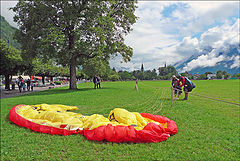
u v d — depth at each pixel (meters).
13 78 54.38
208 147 4.74
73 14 21.08
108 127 5.11
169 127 5.53
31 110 7.42
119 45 27.58
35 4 22.33
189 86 13.38
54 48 21.52
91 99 13.77
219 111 9.21
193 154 4.33
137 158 4.14
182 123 6.77
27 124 6.24
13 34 22.98
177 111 8.98
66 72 72.00
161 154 4.31
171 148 4.63
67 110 9.41
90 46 22.39
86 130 5.44
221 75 172.38
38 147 4.79
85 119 6.34
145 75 161.38
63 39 21.17
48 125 5.86
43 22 21.11
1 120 7.39
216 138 5.34
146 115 6.90
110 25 23.16
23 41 22.28
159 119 6.47
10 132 5.89
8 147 4.84
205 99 13.96
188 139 5.25
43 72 41.94
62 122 6.09
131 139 4.94
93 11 21.33
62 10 21.84
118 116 6.26
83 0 23.59
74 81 25.75
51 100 13.45
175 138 5.27
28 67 28.53
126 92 19.88
